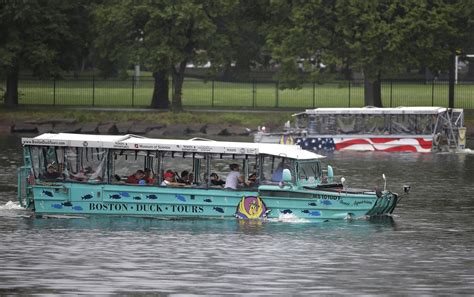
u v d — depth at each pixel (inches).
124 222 3690.9
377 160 5979.3
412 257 3159.5
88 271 2935.5
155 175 3777.1
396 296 2684.5
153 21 7736.2
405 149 6520.7
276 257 3137.3
